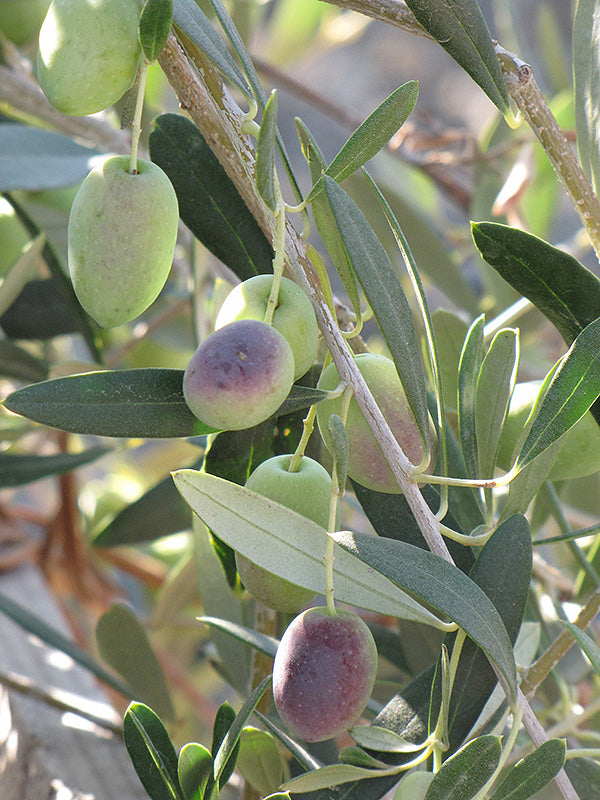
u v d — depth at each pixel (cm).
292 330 27
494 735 25
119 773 39
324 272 28
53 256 41
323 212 27
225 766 27
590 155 32
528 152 51
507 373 30
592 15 32
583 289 29
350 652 26
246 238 33
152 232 26
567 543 38
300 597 29
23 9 51
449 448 34
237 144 27
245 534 26
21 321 48
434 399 34
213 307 47
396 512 31
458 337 39
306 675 26
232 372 25
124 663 41
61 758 39
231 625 31
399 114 27
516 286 29
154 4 25
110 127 47
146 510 46
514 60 29
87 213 26
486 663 28
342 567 27
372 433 28
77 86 26
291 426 32
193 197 33
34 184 41
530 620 37
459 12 28
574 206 30
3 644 49
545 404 27
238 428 26
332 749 34
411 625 37
